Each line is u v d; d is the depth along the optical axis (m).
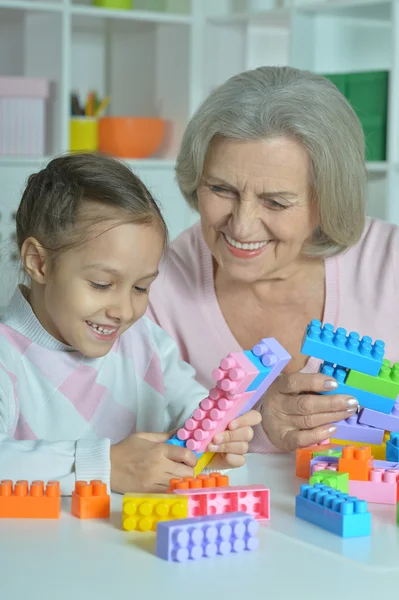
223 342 1.78
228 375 1.22
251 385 1.24
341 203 1.55
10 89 3.27
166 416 1.63
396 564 0.97
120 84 3.91
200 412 1.26
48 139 3.45
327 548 1.01
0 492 1.12
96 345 1.39
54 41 3.39
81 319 1.36
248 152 1.47
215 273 1.79
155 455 1.23
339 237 1.62
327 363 1.46
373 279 1.77
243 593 0.88
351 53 3.52
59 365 1.49
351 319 1.76
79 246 1.33
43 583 0.90
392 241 1.80
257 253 1.55
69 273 1.35
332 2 3.29
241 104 1.46
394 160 3.19
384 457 1.40
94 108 3.54
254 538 1.00
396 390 1.41
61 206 1.36
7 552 0.99
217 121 1.48
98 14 3.44
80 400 1.51
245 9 3.75
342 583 0.91
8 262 3.17
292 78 1.53
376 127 3.23
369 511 1.17
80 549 1.00
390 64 3.44
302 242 1.58
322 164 1.48
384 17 3.44
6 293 3.14
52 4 3.32
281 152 1.46
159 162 3.54
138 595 0.87
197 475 1.22
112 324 1.37
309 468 1.34
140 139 3.54
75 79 3.84
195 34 3.71
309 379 1.43
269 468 1.40
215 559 0.97
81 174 1.38
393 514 1.16
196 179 1.56
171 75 3.79
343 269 1.78
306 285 1.75
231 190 1.52
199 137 1.51
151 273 1.38
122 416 1.57
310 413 1.43
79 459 1.22
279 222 1.51
